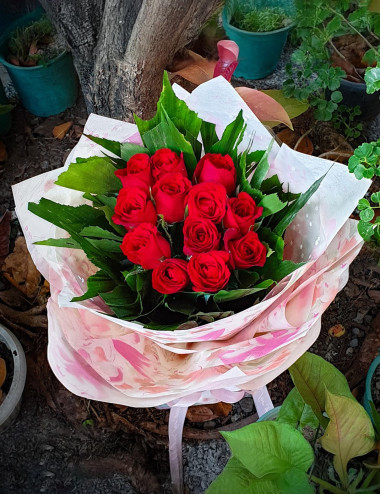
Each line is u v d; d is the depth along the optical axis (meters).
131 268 0.57
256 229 0.54
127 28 0.80
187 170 0.57
